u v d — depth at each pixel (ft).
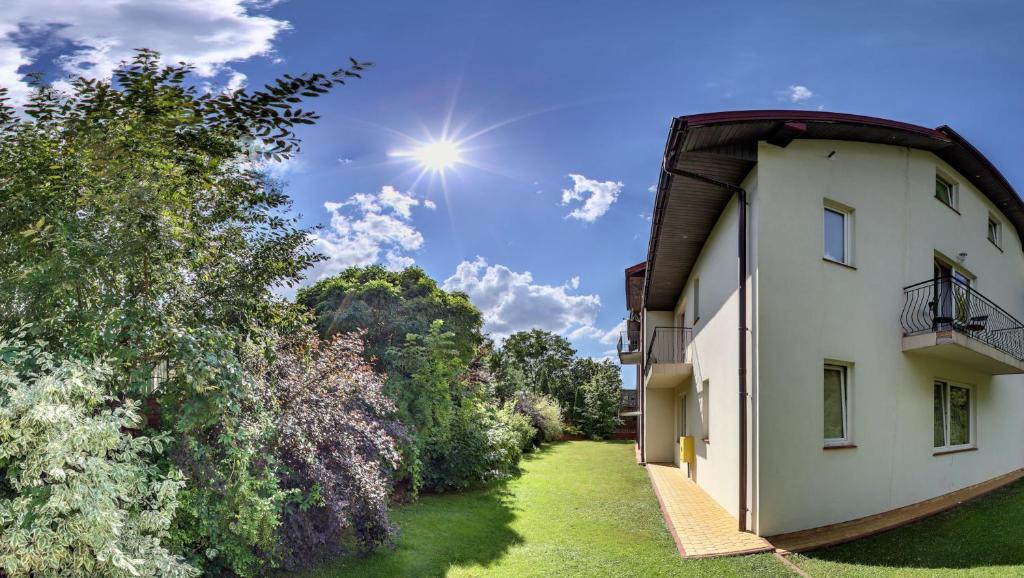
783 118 24.21
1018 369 35.70
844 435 26.99
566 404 94.84
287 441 18.01
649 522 27.02
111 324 14.24
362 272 50.70
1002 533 22.90
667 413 52.47
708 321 35.01
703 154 26.03
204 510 14.82
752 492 24.16
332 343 25.79
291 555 17.65
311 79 13.00
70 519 11.17
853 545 22.36
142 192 14.20
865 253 28.60
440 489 33.81
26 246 13.83
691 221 34.53
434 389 35.81
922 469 29.96
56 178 14.07
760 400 24.14
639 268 57.82
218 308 18.48
